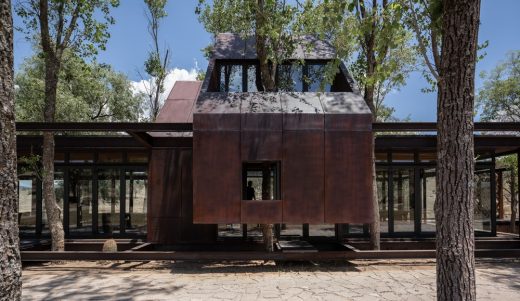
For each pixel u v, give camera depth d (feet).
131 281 26.84
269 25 34.40
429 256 31.99
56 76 37.35
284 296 22.56
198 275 29.04
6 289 8.93
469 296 12.96
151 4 74.43
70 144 44.86
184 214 42.37
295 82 43.39
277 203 32.55
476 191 49.42
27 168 46.26
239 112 33.19
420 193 46.29
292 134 32.96
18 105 66.39
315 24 36.50
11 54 9.34
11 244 9.11
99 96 80.53
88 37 38.70
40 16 36.42
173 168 42.75
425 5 15.49
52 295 22.99
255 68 44.27
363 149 33.06
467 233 13.08
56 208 36.65
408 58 44.78
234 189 32.63
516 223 56.49
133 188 47.44
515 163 55.88
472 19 13.06
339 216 32.55
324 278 27.61
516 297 21.80
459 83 13.14
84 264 34.78
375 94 58.29
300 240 44.27
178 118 47.44
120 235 46.55
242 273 29.81
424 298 21.93
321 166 32.83
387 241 42.78
